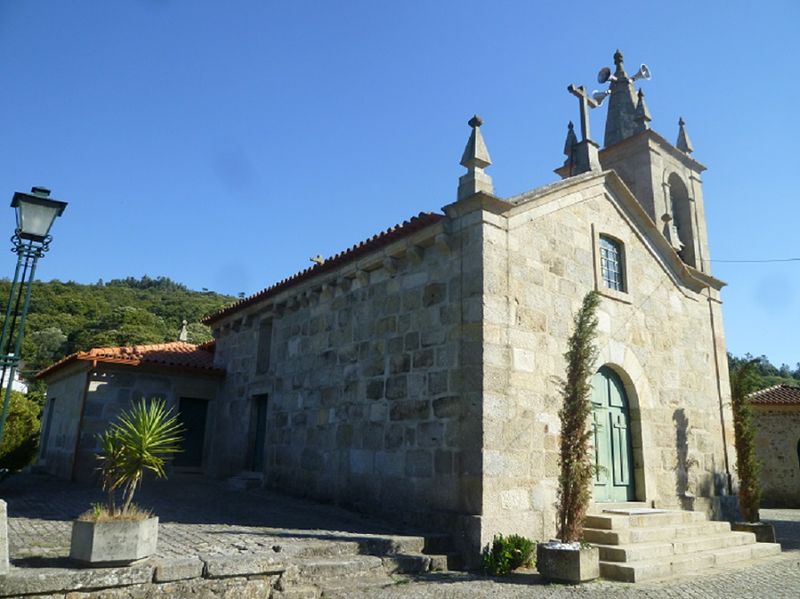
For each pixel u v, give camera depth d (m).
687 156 16.58
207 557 6.41
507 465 9.05
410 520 9.58
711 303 15.02
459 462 9.09
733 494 13.76
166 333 48.62
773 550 10.98
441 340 9.95
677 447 12.73
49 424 18.34
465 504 8.81
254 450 15.19
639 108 16.00
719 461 13.73
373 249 11.64
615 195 13.12
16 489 13.26
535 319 10.25
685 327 14.04
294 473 12.95
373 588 7.12
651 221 13.62
